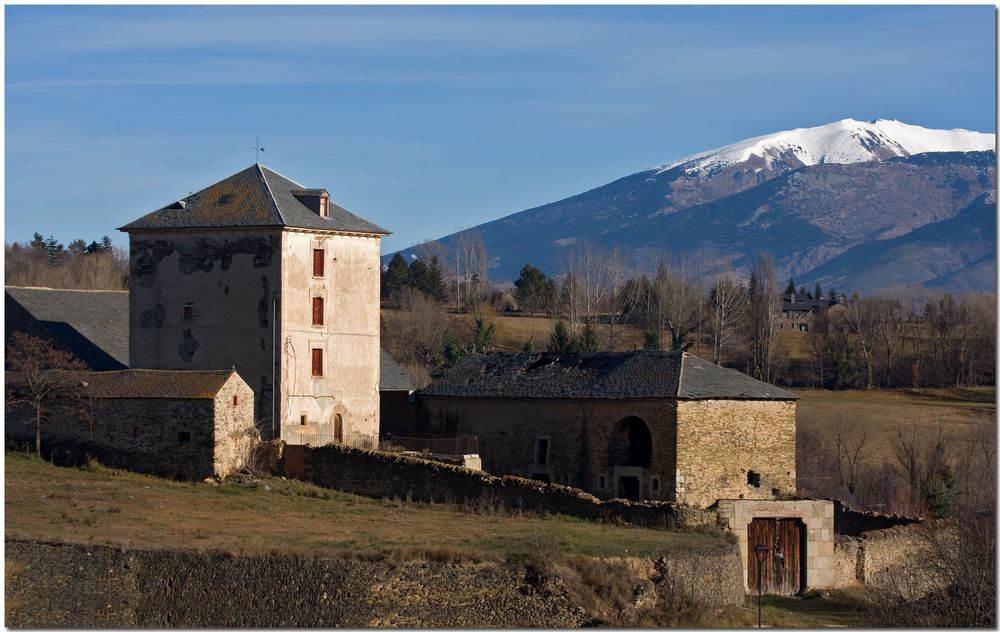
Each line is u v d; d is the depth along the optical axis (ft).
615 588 172.45
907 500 311.06
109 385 241.14
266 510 211.82
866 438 374.02
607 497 255.91
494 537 189.26
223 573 169.37
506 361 285.64
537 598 167.53
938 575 197.57
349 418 271.90
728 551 189.88
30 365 243.81
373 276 277.44
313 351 266.36
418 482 234.58
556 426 265.75
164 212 269.85
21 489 211.61
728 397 253.44
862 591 214.69
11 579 171.53
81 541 175.32
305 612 165.68
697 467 248.73
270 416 259.80
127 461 237.25
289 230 261.24
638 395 251.80
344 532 191.72
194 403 234.79
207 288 265.13
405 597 165.68
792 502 219.41
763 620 181.37
